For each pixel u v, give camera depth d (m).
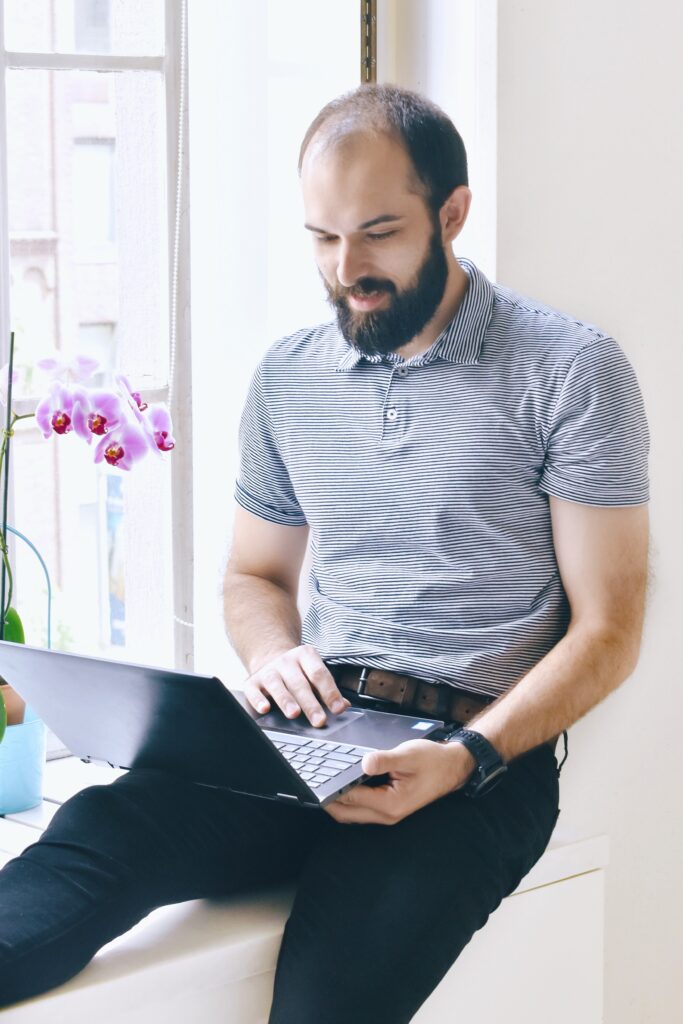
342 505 1.62
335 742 1.43
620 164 1.96
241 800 1.44
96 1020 1.26
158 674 1.20
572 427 1.50
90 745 1.47
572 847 1.62
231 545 1.85
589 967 1.67
